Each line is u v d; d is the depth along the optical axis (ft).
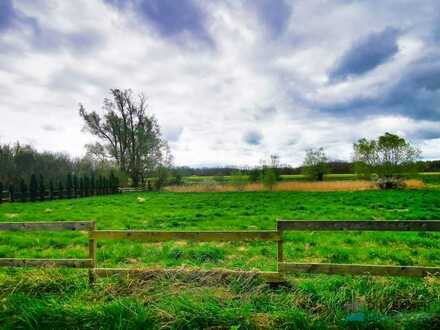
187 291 15.19
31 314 13.61
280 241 16.76
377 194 82.28
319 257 23.99
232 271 16.67
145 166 144.87
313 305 14.57
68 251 26.30
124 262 23.17
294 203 63.72
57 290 16.67
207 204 66.03
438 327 12.87
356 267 16.05
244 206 60.03
